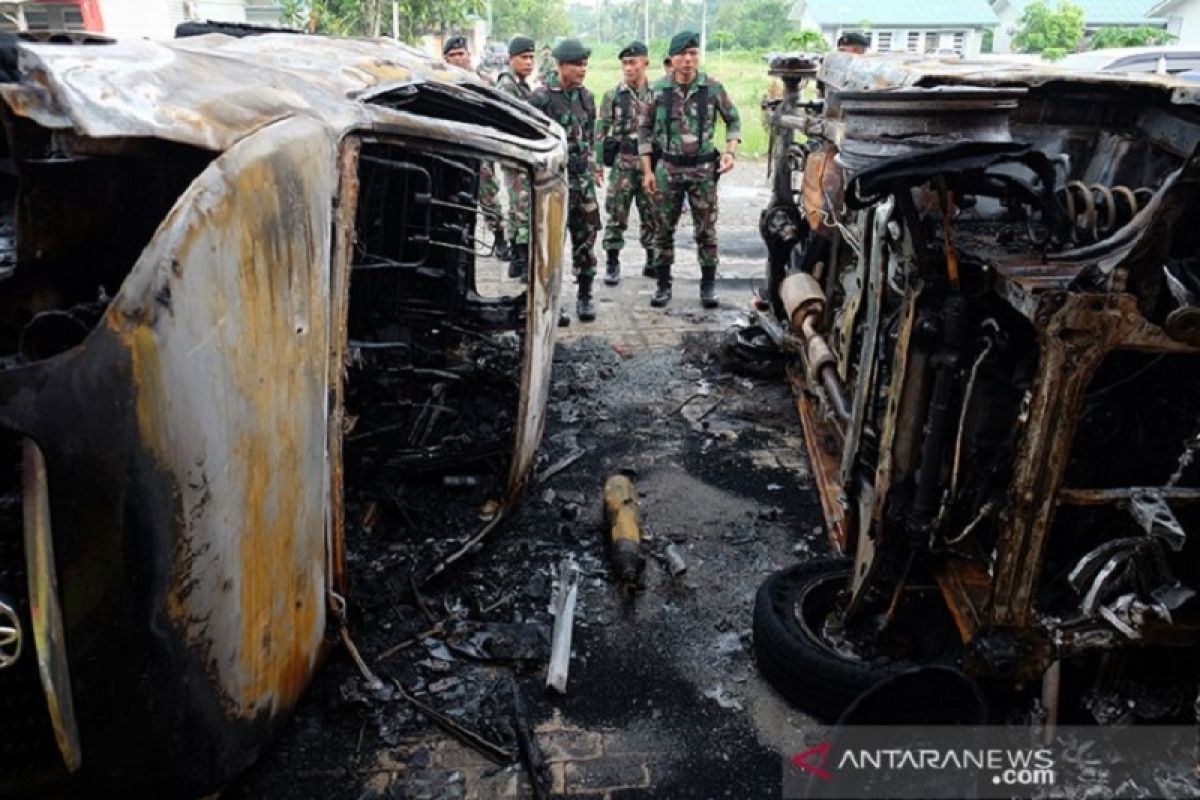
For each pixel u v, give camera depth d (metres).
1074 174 3.09
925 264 2.30
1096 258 2.17
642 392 5.26
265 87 2.29
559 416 4.91
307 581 2.39
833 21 36.69
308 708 2.68
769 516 3.88
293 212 2.14
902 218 2.46
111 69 1.88
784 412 4.99
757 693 2.80
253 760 2.29
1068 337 1.98
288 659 2.34
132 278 1.70
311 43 3.45
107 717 1.88
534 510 3.86
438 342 4.58
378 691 2.72
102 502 1.72
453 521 3.62
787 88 4.96
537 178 3.36
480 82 4.25
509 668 2.89
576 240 6.33
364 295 4.16
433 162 4.25
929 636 2.74
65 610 1.76
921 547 2.48
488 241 8.76
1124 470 2.37
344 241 2.43
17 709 1.89
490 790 2.43
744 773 2.50
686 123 6.41
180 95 1.97
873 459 2.86
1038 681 2.42
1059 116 3.07
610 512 3.66
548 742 2.61
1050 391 2.02
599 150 6.98
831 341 4.22
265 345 2.06
